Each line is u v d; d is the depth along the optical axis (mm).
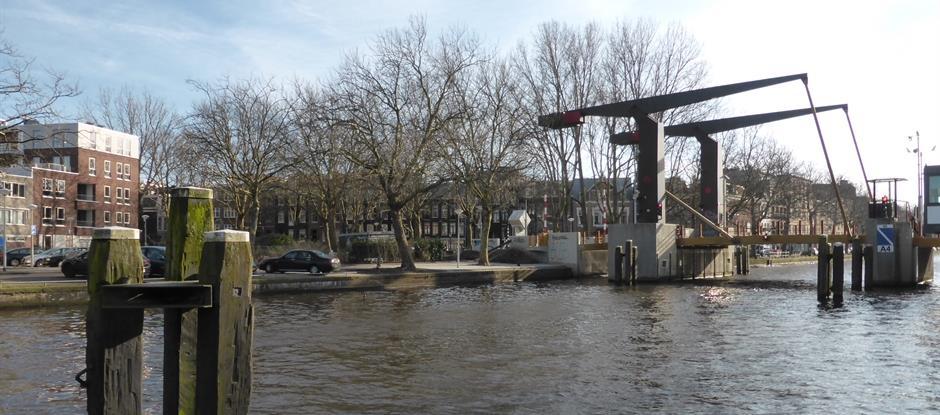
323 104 39875
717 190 48125
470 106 41031
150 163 67688
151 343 16344
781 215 102250
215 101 44688
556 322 21406
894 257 36406
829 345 17219
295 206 67875
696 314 23922
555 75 54219
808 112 42656
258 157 44906
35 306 23766
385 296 30453
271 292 29922
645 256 41875
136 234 6023
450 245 79812
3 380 12688
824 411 11148
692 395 12086
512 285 39031
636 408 11250
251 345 5953
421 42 39312
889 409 11305
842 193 102062
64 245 71375
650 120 41562
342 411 10945
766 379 13344
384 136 38312
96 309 5801
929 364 14852
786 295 32188
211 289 5742
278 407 11141
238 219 49469
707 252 48156
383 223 101812
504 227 99125
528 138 47125
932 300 29234
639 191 42344
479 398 11820
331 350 16125
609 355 15742
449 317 22547
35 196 68375
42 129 69125
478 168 42781
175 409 6441
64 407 10945
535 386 12688
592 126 55719
